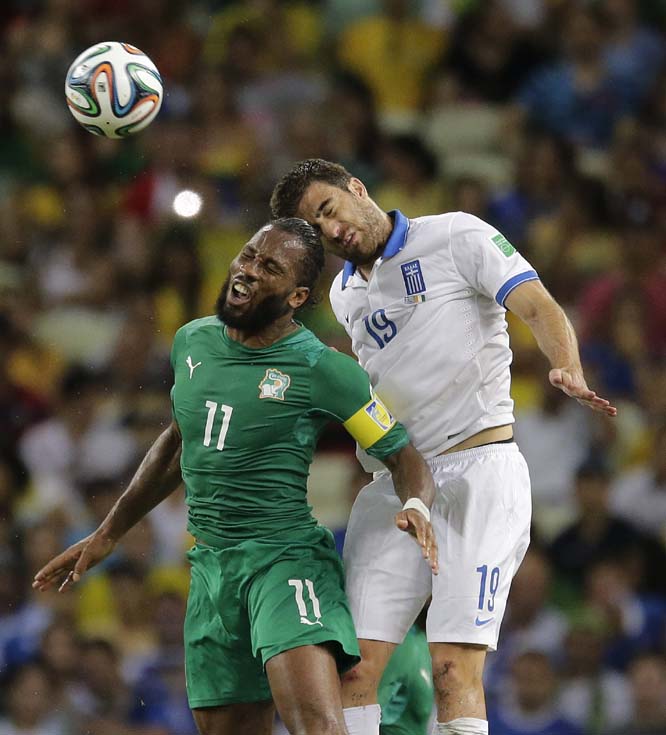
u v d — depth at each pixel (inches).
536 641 1269.7
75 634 1251.2
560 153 1673.2
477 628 670.5
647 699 1216.8
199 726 709.9
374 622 682.8
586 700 1230.9
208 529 676.7
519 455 708.7
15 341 1552.7
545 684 1205.7
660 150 1722.4
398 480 668.1
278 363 664.4
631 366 1515.7
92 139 1702.8
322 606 656.4
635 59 1781.5
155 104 724.7
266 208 1619.1
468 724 661.9
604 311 1541.6
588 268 1630.2
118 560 1306.6
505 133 1747.0
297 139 1641.2
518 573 1282.0
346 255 699.4
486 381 698.8
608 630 1284.4
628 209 1680.6
